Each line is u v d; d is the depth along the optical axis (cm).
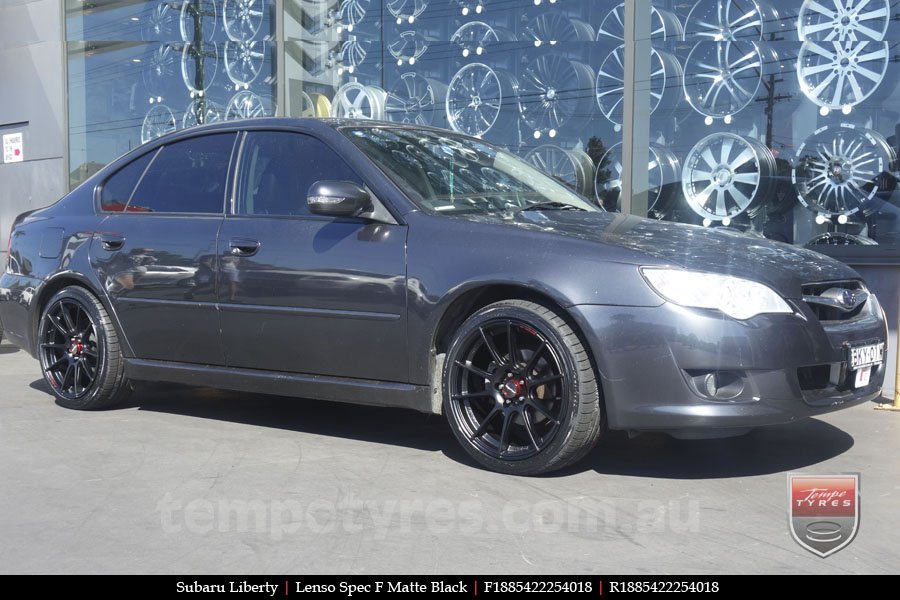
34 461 412
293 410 521
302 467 402
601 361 366
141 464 407
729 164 683
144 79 991
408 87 840
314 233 434
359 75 867
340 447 438
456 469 400
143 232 492
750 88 674
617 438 457
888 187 616
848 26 634
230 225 461
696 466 405
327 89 885
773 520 333
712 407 357
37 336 541
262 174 465
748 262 379
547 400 390
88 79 1022
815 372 380
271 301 441
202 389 585
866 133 627
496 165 488
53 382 530
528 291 388
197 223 474
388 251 412
